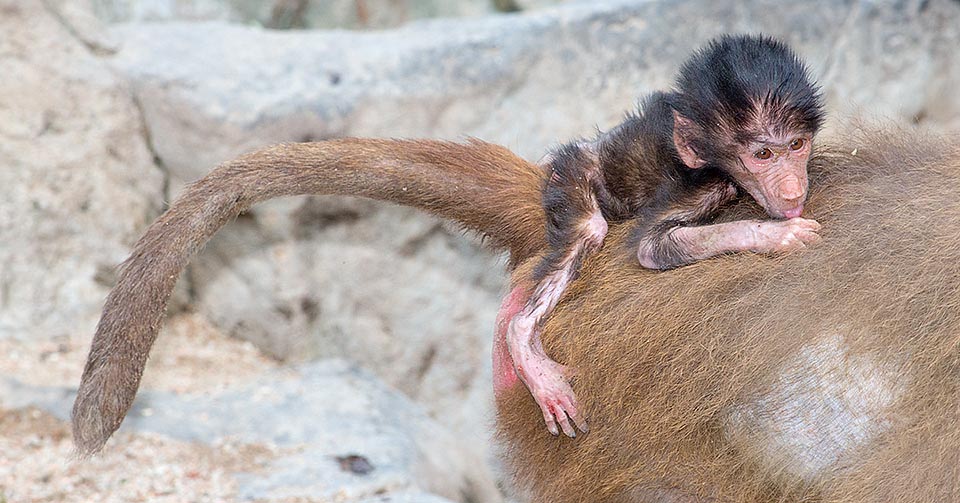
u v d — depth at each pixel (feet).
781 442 24.22
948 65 55.16
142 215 46.85
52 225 45.11
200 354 45.96
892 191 24.71
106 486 35.45
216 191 28.76
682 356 24.71
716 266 25.00
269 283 45.73
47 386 40.78
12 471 35.60
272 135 44.34
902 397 22.93
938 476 22.35
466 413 47.26
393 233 45.78
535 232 28.02
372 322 46.78
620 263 26.17
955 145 25.21
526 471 27.89
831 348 23.61
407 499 34.76
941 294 22.95
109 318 28.37
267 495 35.60
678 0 49.65
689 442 24.97
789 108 23.70
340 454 38.37
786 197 24.04
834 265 24.02
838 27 52.29
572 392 25.50
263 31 48.67
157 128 46.37
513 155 29.12
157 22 52.80
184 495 35.22
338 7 60.23
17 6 45.85
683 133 25.30
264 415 40.83
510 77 46.91
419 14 61.46
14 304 44.42
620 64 48.32
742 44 24.76
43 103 45.44
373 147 28.89
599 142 27.20
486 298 47.14
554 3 60.08
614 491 26.35
